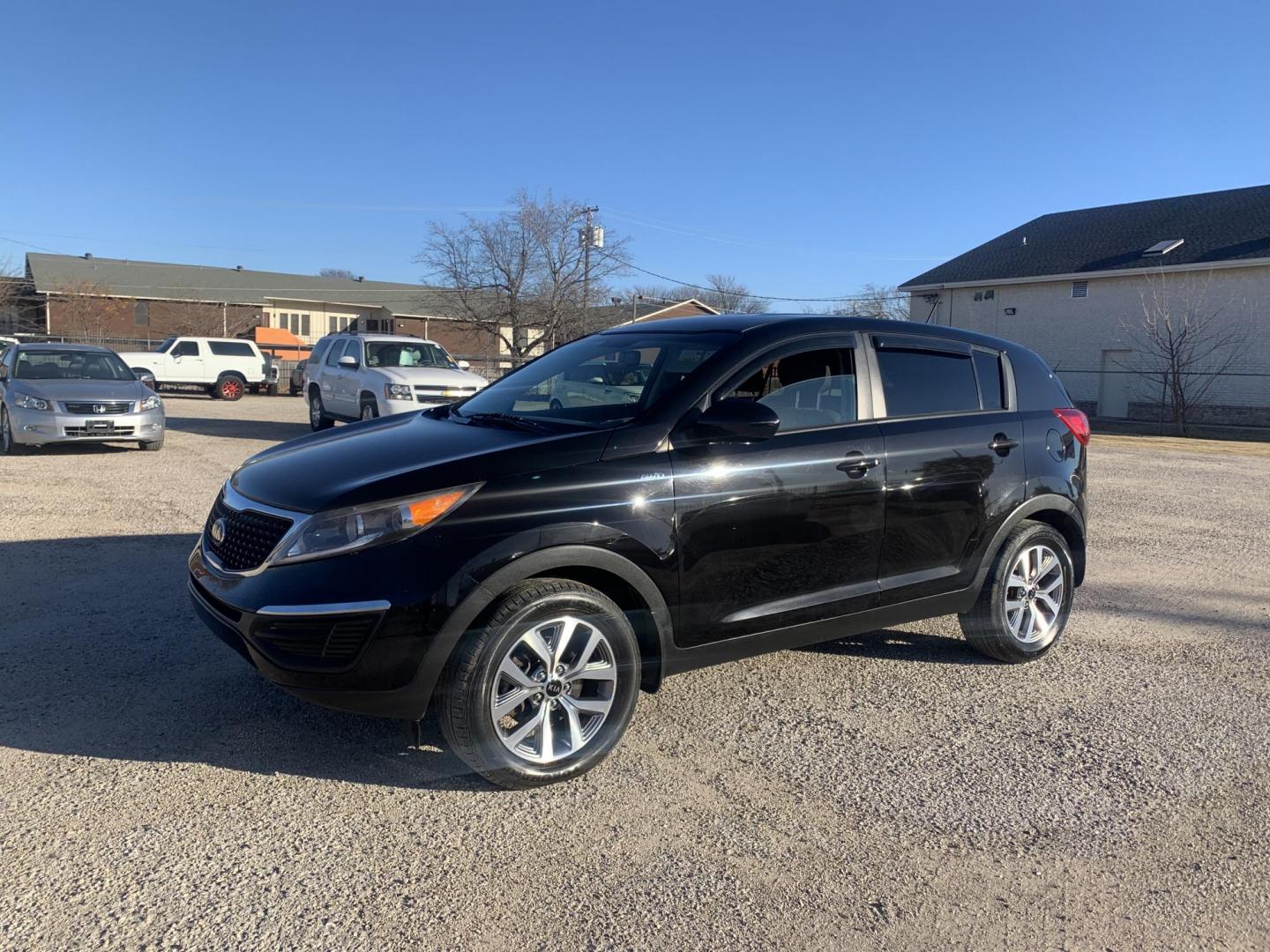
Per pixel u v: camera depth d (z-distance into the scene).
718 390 3.94
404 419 4.69
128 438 12.04
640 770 3.67
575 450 3.59
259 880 2.84
